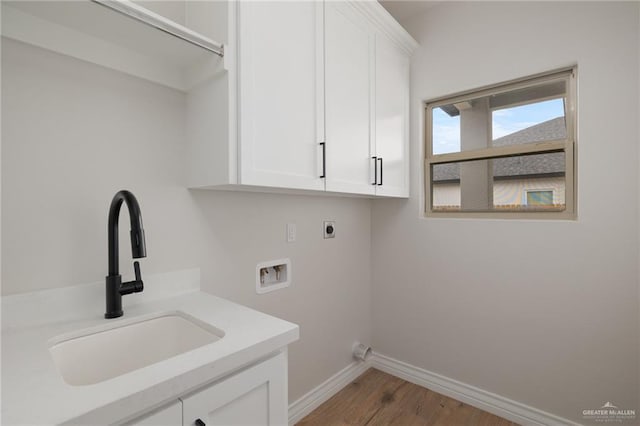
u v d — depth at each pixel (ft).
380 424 5.80
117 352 3.23
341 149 5.06
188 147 4.32
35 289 3.17
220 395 2.44
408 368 7.23
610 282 5.04
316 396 6.29
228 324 3.11
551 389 5.57
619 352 4.98
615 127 4.97
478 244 6.32
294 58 4.28
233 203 4.93
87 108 3.52
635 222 4.83
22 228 3.11
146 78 3.91
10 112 3.05
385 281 7.64
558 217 5.65
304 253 6.13
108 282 3.33
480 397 6.24
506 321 6.01
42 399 1.87
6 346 2.64
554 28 5.51
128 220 3.81
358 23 5.45
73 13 3.02
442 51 6.74
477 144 6.59
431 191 7.20
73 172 3.42
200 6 4.06
